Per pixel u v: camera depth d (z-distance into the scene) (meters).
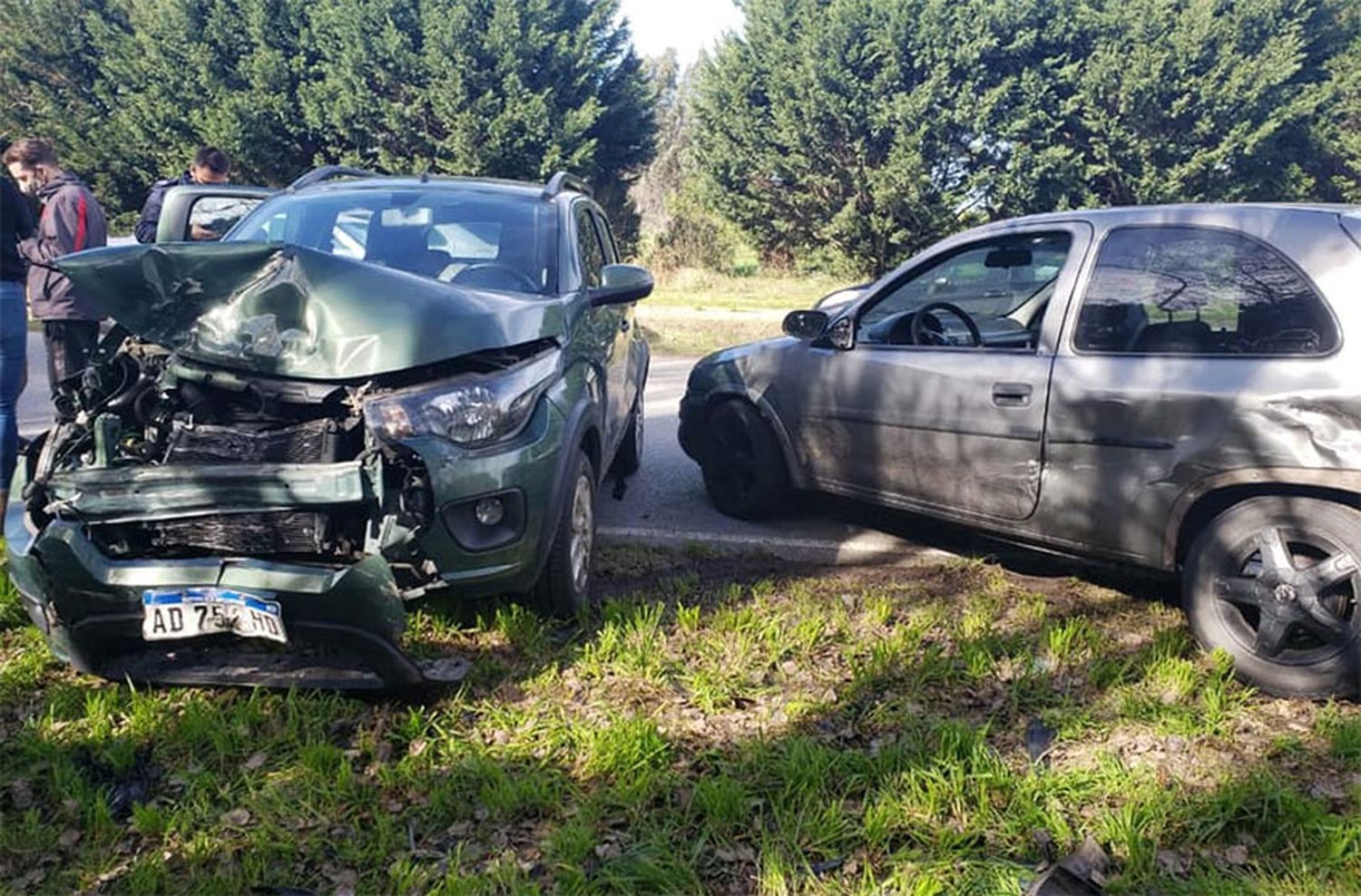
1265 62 28.44
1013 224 4.66
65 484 3.30
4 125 32.91
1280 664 3.57
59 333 5.90
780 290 27.55
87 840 2.85
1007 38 28.88
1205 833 2.83
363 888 2.67
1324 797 2.98
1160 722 3.40
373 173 6.30
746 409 5.62
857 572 4.91
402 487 3.36
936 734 3.29
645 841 2.81
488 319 3.64
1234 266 3.80
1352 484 3.38
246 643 3.62
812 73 28.88
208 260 3.33
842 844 2.80
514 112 29.52
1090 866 2.70
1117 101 28.77
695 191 33.19
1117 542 4.02
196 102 31.45
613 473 6.77
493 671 3.74
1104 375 4.01
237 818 2.93
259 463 3.30
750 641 3.98
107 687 3.64
